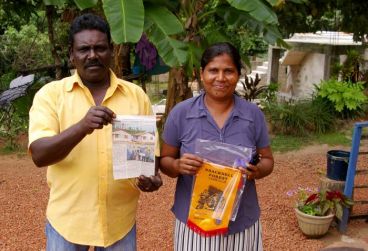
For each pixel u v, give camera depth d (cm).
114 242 221
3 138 745
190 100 231
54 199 217
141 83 786
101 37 203
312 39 1099
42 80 662
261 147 235
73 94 210
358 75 1027
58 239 216
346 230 435
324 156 717
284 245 407
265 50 1625
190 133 227
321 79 963
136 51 734
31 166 639
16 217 463
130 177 205
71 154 208
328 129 841
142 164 205
